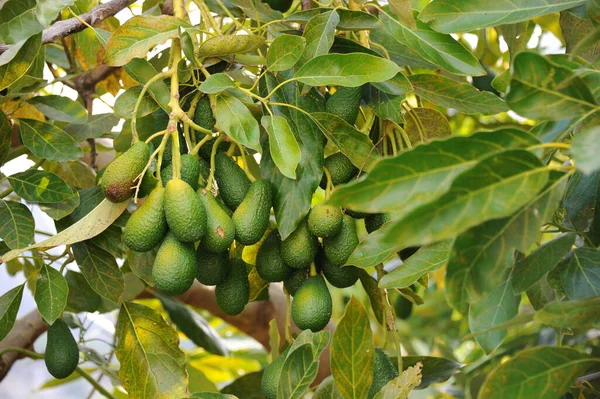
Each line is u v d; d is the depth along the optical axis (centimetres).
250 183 185
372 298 198
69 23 198
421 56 193
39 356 231
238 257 203
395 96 190
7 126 204
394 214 184
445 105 199
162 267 172
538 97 144
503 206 133
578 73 152
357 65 181
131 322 197
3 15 198
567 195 180
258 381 235
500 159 133
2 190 238
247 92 182
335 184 190
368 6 206
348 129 185
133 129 178
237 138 178
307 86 187
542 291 199
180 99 188
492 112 198
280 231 180
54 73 261
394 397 175
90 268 198
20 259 275
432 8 176
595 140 135
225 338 339
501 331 175
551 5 174
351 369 173
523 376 152
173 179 172
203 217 172
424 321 352
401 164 137
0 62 189
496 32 283
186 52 180
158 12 240
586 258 171
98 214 185
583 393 192
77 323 249
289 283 191
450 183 135
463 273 141
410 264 177
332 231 179
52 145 204
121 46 182
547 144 139
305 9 205
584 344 237
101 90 266
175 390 194
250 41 183
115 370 246
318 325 183
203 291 275
